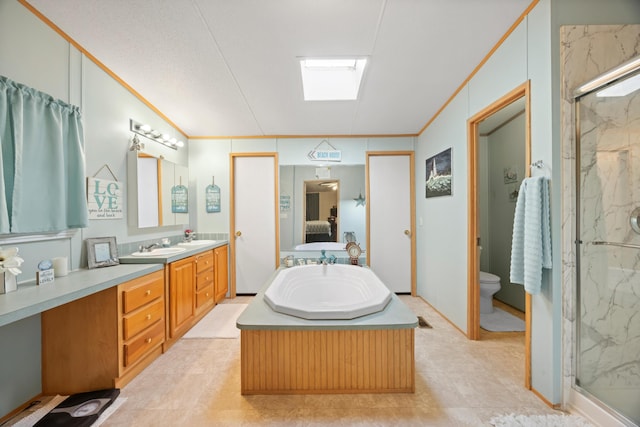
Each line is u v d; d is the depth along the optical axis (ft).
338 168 12.84
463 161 8.33
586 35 5.04
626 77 4.36
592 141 5.05
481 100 7.16
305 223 12.84
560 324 5.12
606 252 5.04
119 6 5.12
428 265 11.30
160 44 6.24
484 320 9.57
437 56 6.79
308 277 10.03
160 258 7.34
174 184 10.98
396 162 12.81
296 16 5.39
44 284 5.16
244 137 12.76
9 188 4.88
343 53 6.61
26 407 5.26
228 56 6.68
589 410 4.76
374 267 12.79
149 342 6.79
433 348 7.57
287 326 5.49
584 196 5.05
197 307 9.36
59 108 5.72
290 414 5.10
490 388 5.81
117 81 7.68
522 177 10.61
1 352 4.93
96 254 6.75
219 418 5.01
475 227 8.04
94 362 5.70
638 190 5.06
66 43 6.00
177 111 9.93
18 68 5.07
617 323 4.99
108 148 7.35
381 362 5.67
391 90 8.46
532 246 5.19
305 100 9.05
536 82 5.36
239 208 12.88
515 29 5.82
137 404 5.38
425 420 4.92
